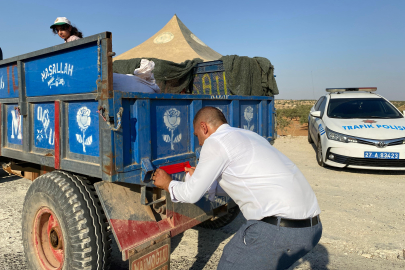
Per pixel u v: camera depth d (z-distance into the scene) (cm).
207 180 193
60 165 261
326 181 636
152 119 253
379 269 315
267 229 183
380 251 349
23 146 308
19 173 416
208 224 415
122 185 242
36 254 279
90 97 225
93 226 235
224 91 499
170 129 272
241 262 190
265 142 213
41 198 255
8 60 308
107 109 207
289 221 183
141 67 334
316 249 357
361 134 674
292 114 1947
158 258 245
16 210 473
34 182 267
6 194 550
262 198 188
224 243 377
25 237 283
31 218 274
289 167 202
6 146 343
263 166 192
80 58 231
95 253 234
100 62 211
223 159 194
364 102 822
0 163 412
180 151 284
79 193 241
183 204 273
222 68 494
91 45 220
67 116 257
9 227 412
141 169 237
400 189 578
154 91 341
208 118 218
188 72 530
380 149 647
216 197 311
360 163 668
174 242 380
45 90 272
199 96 297
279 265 191
